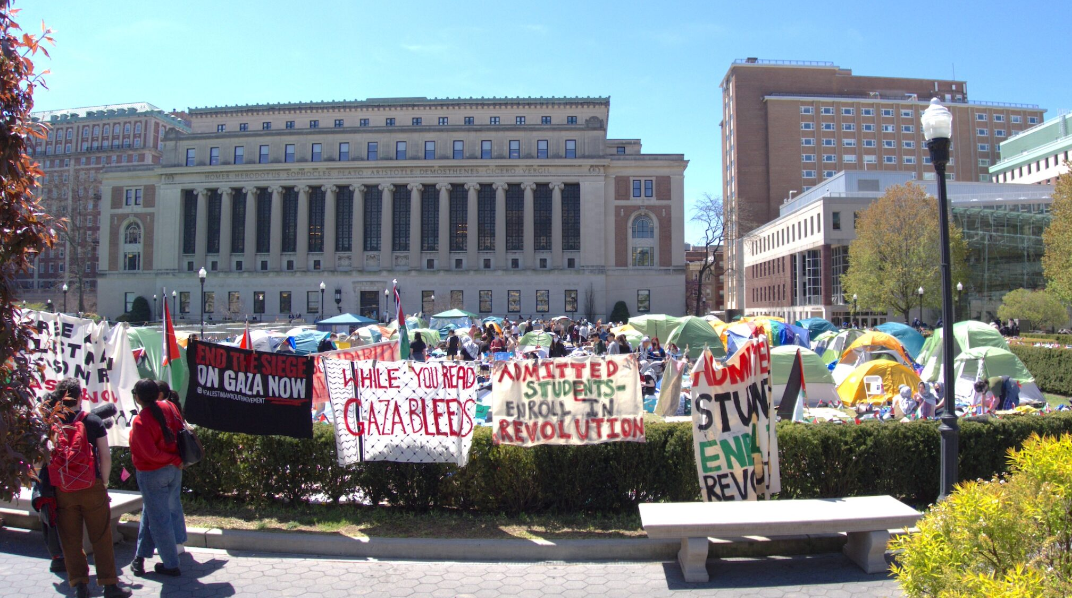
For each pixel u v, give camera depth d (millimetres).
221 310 76188
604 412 8172
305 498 8727
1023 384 18641
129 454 9258
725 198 113375
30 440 5062
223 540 7613
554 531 7621
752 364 8031
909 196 49906
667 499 8164
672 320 37219
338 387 8383
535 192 80375
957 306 51094
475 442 8336
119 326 9719
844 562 7066
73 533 6066
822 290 65188
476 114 83812
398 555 7301
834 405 18922
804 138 104875
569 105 83375
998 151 108438
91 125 115625
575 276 77562
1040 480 4090
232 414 8656
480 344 29453
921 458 8438
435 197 80688
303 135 80750
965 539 3953
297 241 79062
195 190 80812
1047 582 3508
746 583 6500
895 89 110062
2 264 4750
